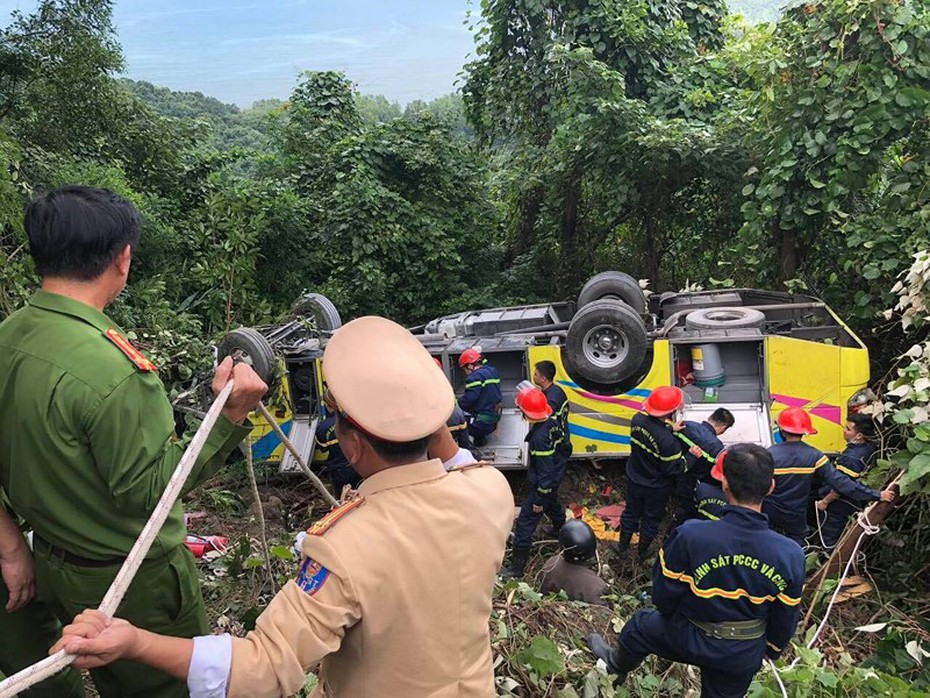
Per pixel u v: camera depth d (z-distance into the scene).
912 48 6.65
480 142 12.77
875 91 6.62
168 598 1.89
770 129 7.63
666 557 2.99
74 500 1.70
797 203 7.38
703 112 10.28
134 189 10.66
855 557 4.86
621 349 5.94
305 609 1.34
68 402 1.61
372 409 1.46
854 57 7.11
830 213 7.22
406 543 1.42
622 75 9.99
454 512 1.49
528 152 11.73
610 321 5.83
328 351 1.57
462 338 6.83
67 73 10.72
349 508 1.48
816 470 4.70
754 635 2.89
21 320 1.72
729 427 5.68
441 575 1.43
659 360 5.90
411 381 1.52
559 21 11.29
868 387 6.37
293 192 11.43
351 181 10.91
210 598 3.76
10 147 5.23
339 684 1.46
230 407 1.78
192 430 5.18
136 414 1.66
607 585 4.67
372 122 14.23
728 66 10.69
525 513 5.28
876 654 4.07
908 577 4.77
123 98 11.94
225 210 9.08
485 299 11.10
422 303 11.09
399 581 1.39
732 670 2.93
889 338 6.77
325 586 1.36
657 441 5.11
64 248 1.69
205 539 4.37
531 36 11.51
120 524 1.75
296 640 1.32
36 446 1.65
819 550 5.23
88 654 1.25
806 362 5.56
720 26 12.22
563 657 3.11
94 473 1.68
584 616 4.12
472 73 12.52
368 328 1.62
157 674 1.88
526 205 12.24
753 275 9.07
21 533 1.90
